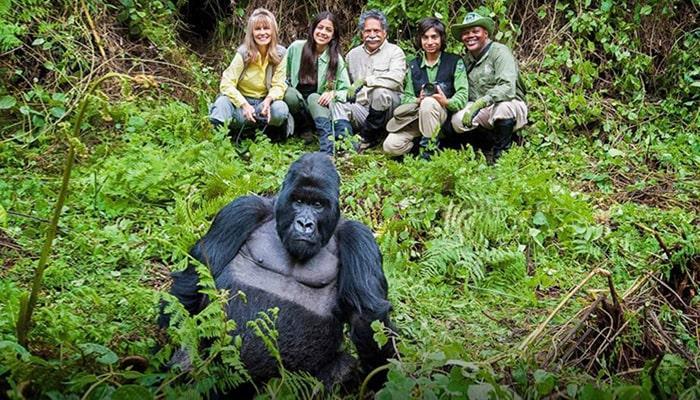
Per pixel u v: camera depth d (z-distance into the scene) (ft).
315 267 7.79
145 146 14.49
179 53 18.28
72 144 7.09
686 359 8.91
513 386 7.64
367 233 7.96
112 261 11.14
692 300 10.68
